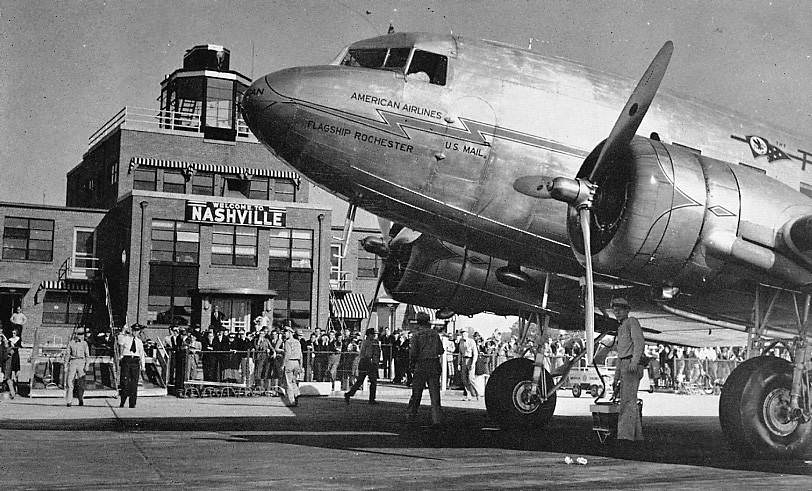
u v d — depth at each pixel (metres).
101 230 37.22
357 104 8.73
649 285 8.59
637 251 8.08
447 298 11.20
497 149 8.97
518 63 9.38
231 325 35.19
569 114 9.24
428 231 9.59
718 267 8.28
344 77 8.86
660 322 11.21
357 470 7.01
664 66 7.84
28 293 35.78
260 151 38.81
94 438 9.61
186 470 6.96
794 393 8.20
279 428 11.16
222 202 35.69
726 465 7.64
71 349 15.97
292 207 36.78
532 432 10.85
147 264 34.62
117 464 7.33
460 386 23.12
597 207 8.32
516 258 9.73
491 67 9.23
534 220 9.15
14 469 7.01
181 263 35.09
